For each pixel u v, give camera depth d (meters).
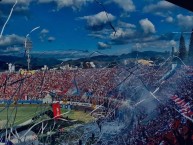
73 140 10.04
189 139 6.06
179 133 6.29
